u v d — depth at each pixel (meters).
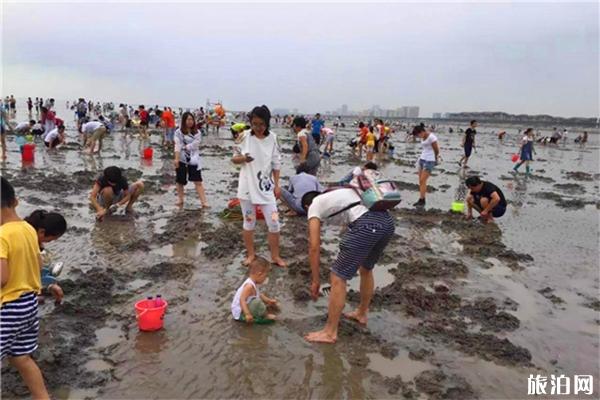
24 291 3.37
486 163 24.44
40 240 4.46
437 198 13.23
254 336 4.93
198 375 4.22
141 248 7.45
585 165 26.08
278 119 73.69
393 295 6.09
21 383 3.96
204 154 21.33
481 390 4.25
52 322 5.00
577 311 6.01
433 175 18.36
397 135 57.09
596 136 77.00
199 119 35.47
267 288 6.18
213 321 5.21
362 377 4.33
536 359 4.81
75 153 18.59
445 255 8.01
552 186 16.88
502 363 4.70
